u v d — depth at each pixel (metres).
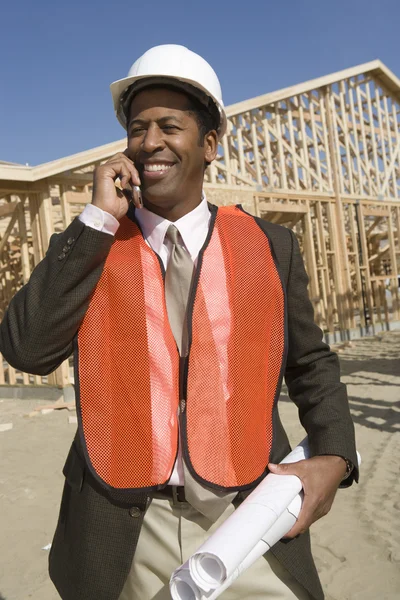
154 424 1.40
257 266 1.55
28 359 1.40
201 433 1.39
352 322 14.92
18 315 1.41
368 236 17.72
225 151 12.47
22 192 9.17
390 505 4.23
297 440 6.09
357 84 16.50
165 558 1.43
